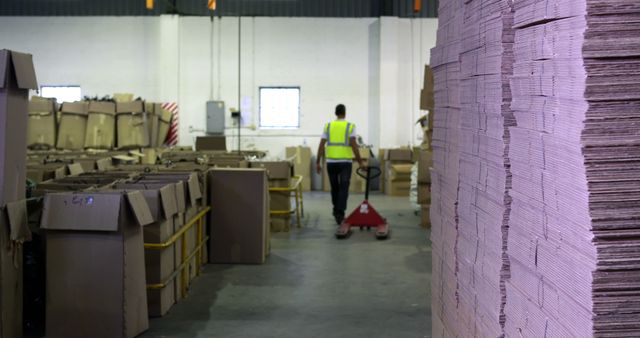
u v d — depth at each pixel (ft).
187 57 42.16
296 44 42.34
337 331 12.90
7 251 11.25
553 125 5.01
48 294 11.57
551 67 5.04
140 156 25.86
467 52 7.43
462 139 7.68
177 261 14.84
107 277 11.49
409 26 42.14
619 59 4.55
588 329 4.49
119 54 42.14
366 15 42.32
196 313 14.02
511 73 6.03
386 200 36.55
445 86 8.81
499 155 6.13
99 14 42.01
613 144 4.52
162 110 33.42
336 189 25.77
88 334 11.56
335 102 42.57
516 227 5.76
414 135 42.47
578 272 4.62
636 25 4.51
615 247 4.41
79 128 29.86
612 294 4.42
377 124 42.47
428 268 18.65
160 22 41.57
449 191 8.50
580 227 4.60
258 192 18.81
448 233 8.57
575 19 4.68
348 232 24.57
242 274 17.71
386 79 41.96
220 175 18.79
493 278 6.30
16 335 11.61
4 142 11.03
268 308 14.49
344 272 18.10
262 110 42.63
